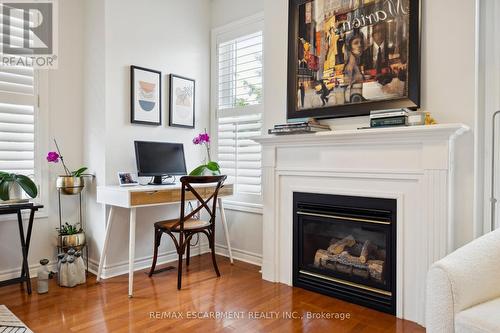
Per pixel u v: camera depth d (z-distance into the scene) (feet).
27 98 9.67
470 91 6.83
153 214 10.93
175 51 11.60
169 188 9.41
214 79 12.59
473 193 6.83
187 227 9.26
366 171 7.73
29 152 9.77
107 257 9.80
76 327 6.77
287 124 8.79
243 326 6.86
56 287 8.98
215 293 8.59
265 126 10.20
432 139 6.72
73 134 10.58
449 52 7.07
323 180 8.55
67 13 10.41
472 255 4.98
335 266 8.52
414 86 7.38
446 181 6.59
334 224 8.64
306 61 9.16
